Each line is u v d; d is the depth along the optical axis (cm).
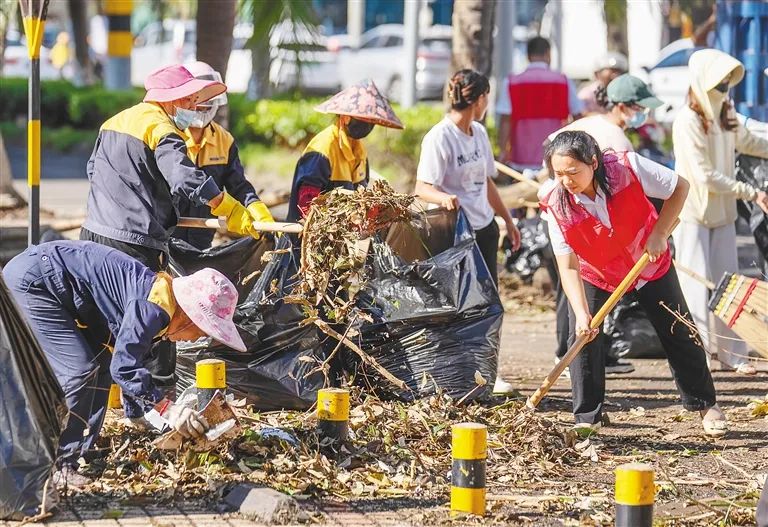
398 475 938
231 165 1120
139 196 982
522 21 5112
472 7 1969
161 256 1020
